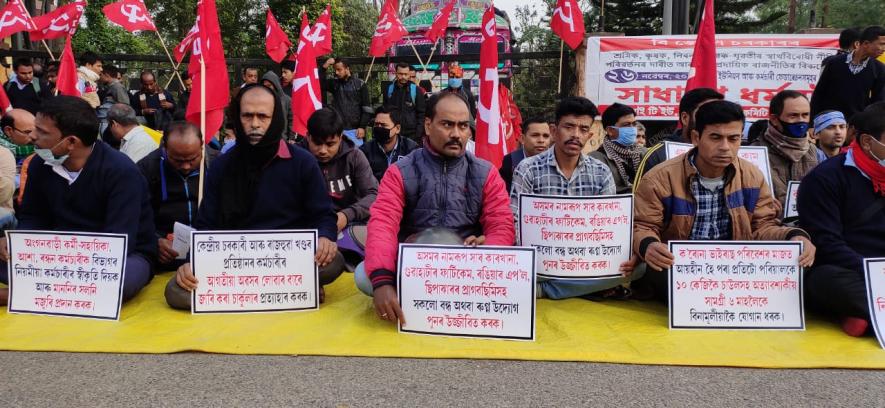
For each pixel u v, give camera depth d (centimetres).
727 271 346
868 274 324
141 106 991
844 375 281
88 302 356
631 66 901
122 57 1177
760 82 892
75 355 301
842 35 632
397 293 334
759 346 314
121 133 576
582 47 914
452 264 330
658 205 379
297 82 623
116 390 263
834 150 484
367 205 490
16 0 883
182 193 475
